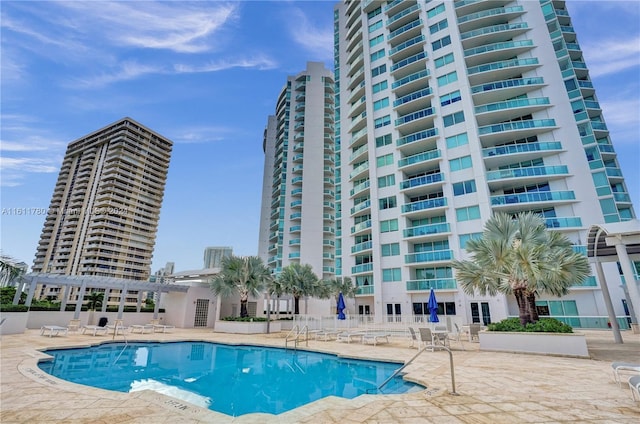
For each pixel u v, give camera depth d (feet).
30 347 40.24
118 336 57.62
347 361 38.27
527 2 101.76
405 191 101.65
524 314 41.78
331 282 104.42
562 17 114.11
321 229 172.24
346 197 125.18
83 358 38.73
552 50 95.04
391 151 109.40
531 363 31.04
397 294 96.37
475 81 103.24
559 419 14.60
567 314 78.59
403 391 24.41
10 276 59.62
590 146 86.07
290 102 206.18
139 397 18.26
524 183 91.09
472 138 93.35
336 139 139.23
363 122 123.13
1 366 28.02
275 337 61.46
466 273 46.39
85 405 16.69
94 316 75.56
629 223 33.47
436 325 59.93
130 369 33.96
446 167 95.66
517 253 40.27
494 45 100.58
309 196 177.37
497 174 90.79
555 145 87.86
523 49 98.27
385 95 116.98
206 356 42.88
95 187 317.22
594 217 80.79
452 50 103.96
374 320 84.94
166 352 45.73
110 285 77.82
